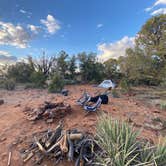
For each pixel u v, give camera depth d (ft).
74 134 10.99
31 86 56.70
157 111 24.23
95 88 58.95
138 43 72.28
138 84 72.18
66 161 10.18
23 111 19.63
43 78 57.93
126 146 8.59
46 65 83.56
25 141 12.80
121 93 44.04
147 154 8.86
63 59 86.84
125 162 8.26
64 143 10.50
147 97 39.63
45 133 13.04
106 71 90.89
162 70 60.75
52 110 17.22
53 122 16.10
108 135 9.87
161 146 9.39
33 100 29.37
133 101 32.30
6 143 12.82
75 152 10.43
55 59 85.61
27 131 14.56
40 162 10.39
